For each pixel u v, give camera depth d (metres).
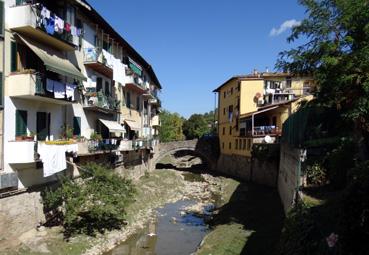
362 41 13.75
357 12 13.59
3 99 15.50
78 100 23.36
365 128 15.45
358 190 8.37
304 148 18.62
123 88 33.94
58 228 19.08
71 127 22.34
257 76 47.84
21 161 15.70
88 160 24.36
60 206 20.20
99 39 27.52
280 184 30.86
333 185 17.02
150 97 45.34
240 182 41.88
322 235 10.88
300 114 21.23
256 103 46.47
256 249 17.39
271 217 23.47
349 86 14.38
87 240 19.03
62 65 18.73
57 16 19.53
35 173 17.86
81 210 19.94
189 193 39.94
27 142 15.75
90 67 25.53
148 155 46.56
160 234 23.78
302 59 16.09
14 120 16.33
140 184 36.56
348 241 8.44
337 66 14.08
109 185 21.33
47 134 19.38
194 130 88.50
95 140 23.92
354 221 8.28
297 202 15.94
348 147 16.23
